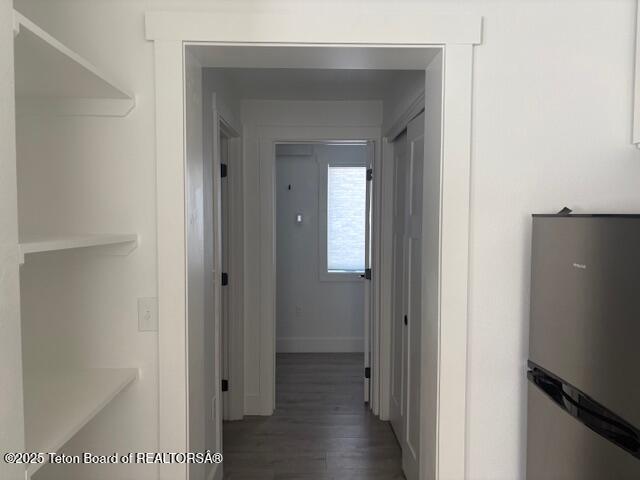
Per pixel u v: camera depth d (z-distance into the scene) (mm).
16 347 899
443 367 1584
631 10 1558
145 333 1576
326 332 5133
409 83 2498
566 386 1342
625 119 1576
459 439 1596
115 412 1582
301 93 3225
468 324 1599
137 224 1560
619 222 1123
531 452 1541
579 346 1277
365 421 3408
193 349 1621
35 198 1558
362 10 1539
